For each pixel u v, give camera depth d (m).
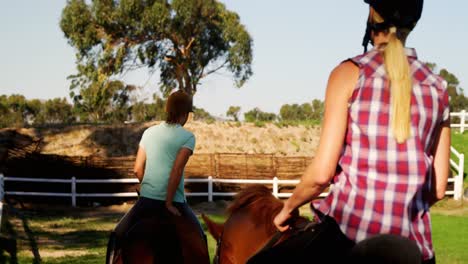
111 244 4.98
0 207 11.18
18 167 22.81
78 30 43.94
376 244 2.42
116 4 44.00
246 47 46.22
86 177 22.94
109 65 44.75
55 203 22.38
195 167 24.34
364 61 2.60
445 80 2.68
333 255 2.59
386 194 2.49
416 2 2.66
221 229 4.38
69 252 12.48
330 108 2.60
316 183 2.57
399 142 2.48
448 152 2.74
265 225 3.73
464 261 11.59
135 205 4.99
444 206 22.86
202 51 46.28
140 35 45.06
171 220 4.72
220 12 46.34
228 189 24.25
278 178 24.45
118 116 47.91
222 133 29.39
